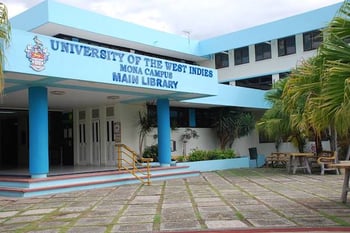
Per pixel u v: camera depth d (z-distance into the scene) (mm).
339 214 7102
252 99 21984
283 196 9531
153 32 22281
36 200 10008
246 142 23969
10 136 21703
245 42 23359
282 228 6059
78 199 9961
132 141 17672
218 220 6840
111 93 14195
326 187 11234
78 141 18750
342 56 5648
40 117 11680
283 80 17234
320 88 6062
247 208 7938
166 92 14578
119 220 7133
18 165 19156
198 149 21391
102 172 13195
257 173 16672
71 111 19188
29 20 18594
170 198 9688
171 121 19719
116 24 20312
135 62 12711
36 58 10141
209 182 13289
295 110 13891
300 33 21375
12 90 12477
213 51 24672
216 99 19938
